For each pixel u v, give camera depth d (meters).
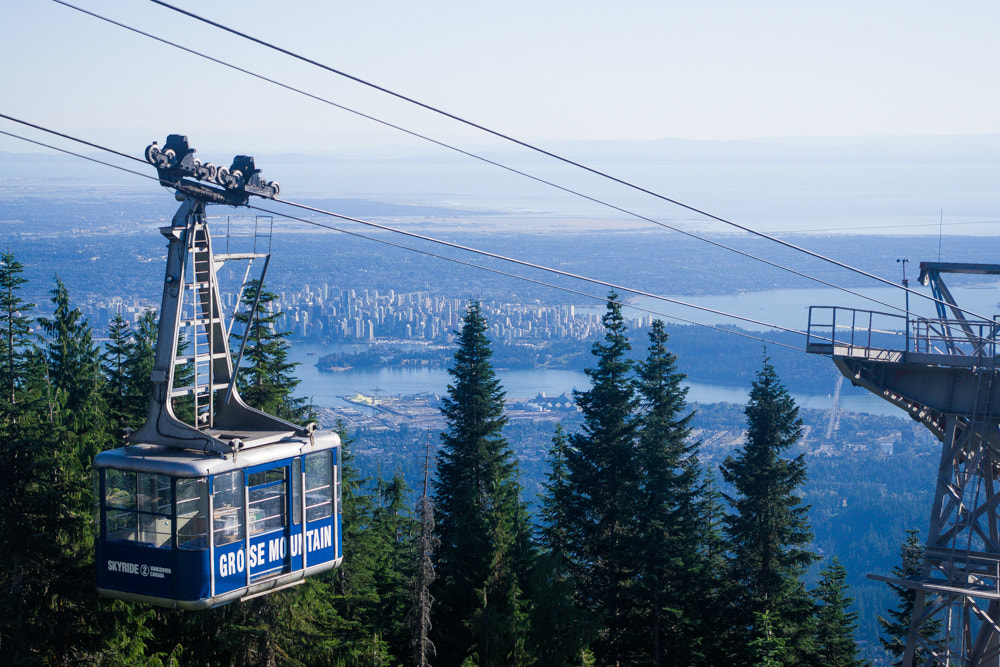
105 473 19.14
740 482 42.53
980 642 28.94
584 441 43.50
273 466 19.66
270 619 30.91
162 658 31.78
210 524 18.61
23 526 28.75
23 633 28.56
